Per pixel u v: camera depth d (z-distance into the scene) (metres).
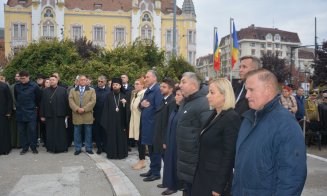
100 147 9.86
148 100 7.12
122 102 9.10
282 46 97.00
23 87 9.42
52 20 58.25
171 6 64.69
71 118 10.38
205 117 4.23
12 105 9.61
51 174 7.30
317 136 11.61
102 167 7.76
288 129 2.65
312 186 6.67
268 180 2.69
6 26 57.31
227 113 3.56
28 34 57.84
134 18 61.16
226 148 3.46
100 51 18.45
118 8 62.19
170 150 5.23
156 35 61.94
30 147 9.84
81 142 9.57
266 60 44.62
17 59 17.77
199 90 4.60
